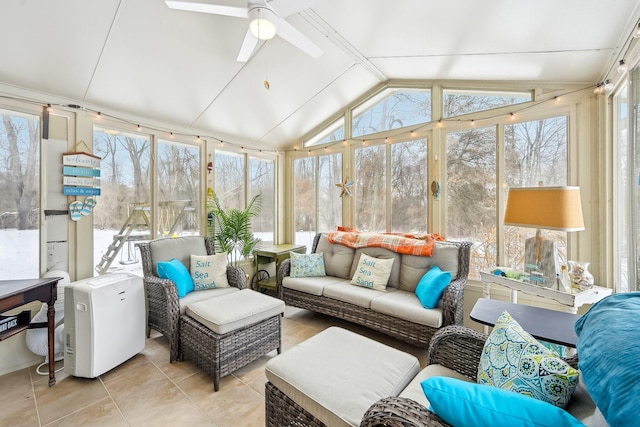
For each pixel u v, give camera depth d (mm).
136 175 3131
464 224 3102
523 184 2775
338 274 3447
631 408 581
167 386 2055
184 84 2758
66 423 1692
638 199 1681
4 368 2217
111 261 2934
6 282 1992
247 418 1750
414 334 2391
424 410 938
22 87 2355
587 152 2461
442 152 3219
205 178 3707
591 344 867
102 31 2045
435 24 2143
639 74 1703
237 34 2293
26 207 2414
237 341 2156
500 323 1310
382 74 3270
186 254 3062
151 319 2768
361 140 3834
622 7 1604
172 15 2041
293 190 4668
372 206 3805
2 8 1759
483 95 3033
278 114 3654
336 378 1357
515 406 815
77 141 2662
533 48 2170
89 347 2068
